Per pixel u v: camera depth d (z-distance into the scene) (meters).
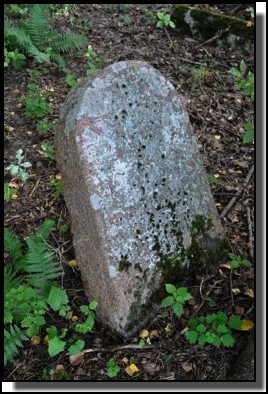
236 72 4.59
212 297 3.32
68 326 3.21
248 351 2.93
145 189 3.15
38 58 5.30
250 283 3.38
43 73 5.48
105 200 3.02
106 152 3.01
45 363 3.05
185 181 3.31
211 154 4.48
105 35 6.14
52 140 4.69
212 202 3.46
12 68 5.48
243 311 3.22
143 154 3.13
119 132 3.04
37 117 4.92
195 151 3.34
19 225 3.94
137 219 3.12
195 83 5.23
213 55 5.75
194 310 3.24
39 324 3.05
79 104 2.97
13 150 4.60
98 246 3.06
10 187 4.26
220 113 4.91
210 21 5.92
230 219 3.88
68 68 5.60
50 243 3.74
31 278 3.30
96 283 3.20
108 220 3.03
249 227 3.79
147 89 3.12
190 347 3.05
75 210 3.25
